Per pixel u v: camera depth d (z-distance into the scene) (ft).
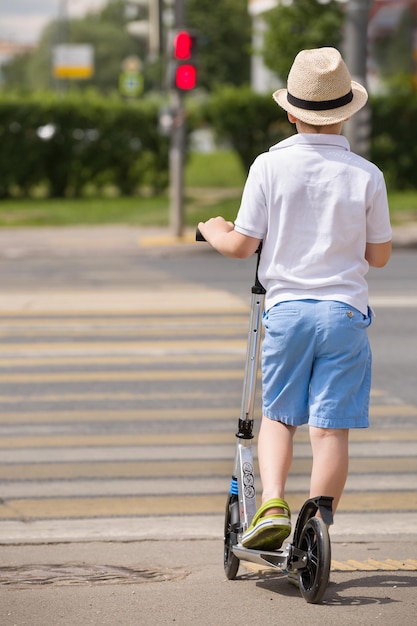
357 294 31.12
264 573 34.50
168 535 40.45
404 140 203.31
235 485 33.60
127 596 32.22
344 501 44.91
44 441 54.19
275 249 31.27
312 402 30.99
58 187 201.87
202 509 44.04
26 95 201.67
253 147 203.41
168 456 51.62
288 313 30.89
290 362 31.09
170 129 145.59
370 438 54.75
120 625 29.53
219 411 60.44
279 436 31.68
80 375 69.51
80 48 442.91
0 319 90.27
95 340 81.10
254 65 262.06
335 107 31.09
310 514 30.73
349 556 36.83
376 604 30.86
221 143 208.33
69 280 114.21
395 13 229.04
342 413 30.73
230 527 33.14
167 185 203.62
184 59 142.82
